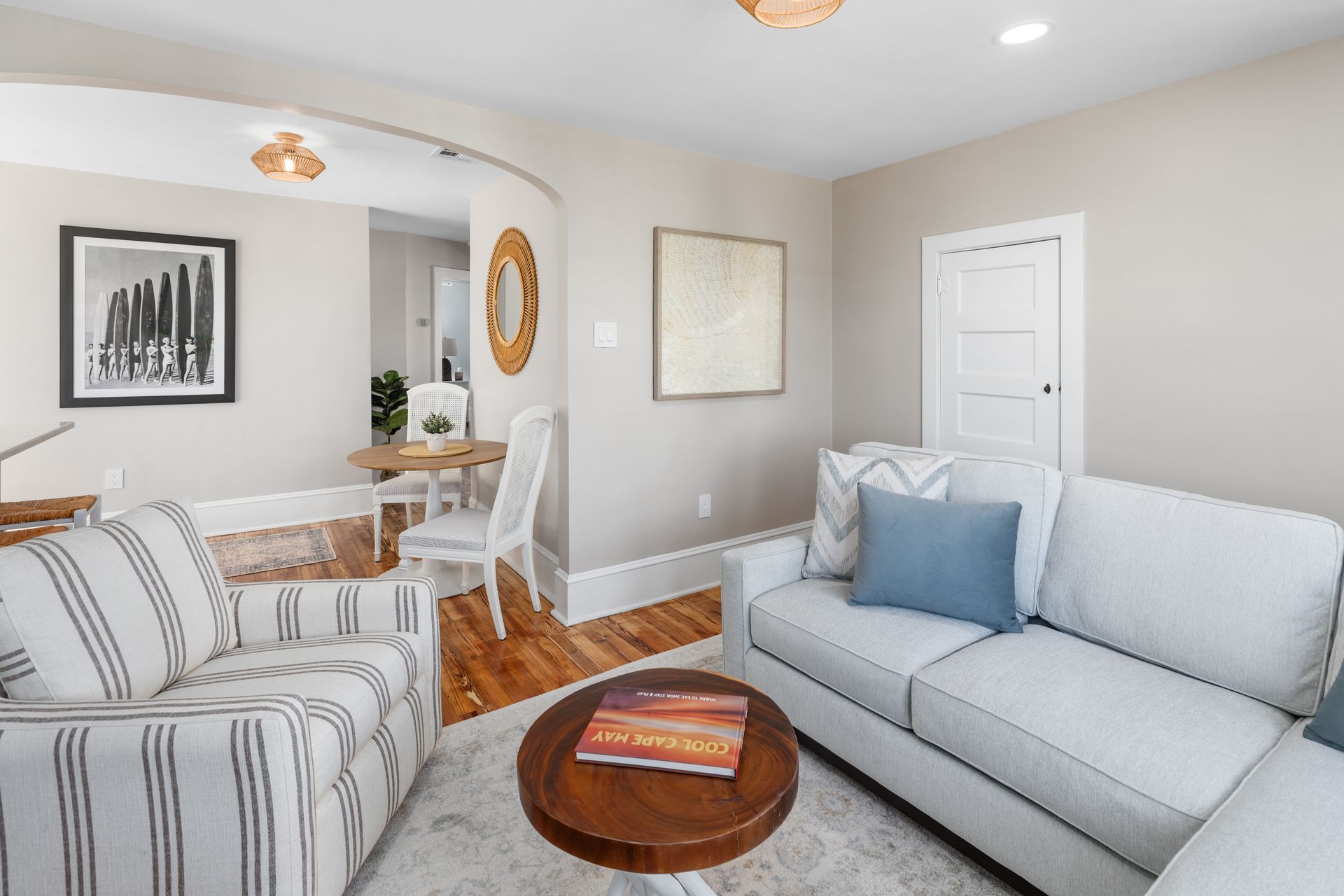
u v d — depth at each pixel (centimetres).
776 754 125
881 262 361
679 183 326
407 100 252
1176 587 164
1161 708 144
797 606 206
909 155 336
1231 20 203
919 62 231
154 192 412
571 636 298
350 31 206
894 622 188
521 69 235
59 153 356
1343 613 141
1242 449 239
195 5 190
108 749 113
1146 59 230
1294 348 225
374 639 177
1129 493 183
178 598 160
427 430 357
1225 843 104
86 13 193
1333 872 97
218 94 221
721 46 219
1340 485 219
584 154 296
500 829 175
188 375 429
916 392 348
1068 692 150
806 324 382
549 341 343
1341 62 212
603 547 319
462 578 362
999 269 309
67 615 133
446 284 618
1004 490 204
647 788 114
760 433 370
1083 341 280
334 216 475
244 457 455
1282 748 129
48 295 386
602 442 313
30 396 386
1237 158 235
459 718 230
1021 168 296
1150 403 261
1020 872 146
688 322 333
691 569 351
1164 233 254
